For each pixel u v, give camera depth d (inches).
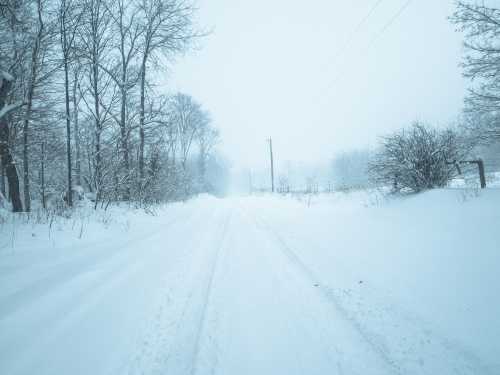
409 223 219.9
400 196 308.3
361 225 260.5
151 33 549.6
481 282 121.0
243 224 374.6
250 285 152.9
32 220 253.6
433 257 156.6
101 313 114.6
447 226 186.7
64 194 418.3
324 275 163.3
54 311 112.0
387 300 126.6
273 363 89.3
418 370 83.4
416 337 99.3
